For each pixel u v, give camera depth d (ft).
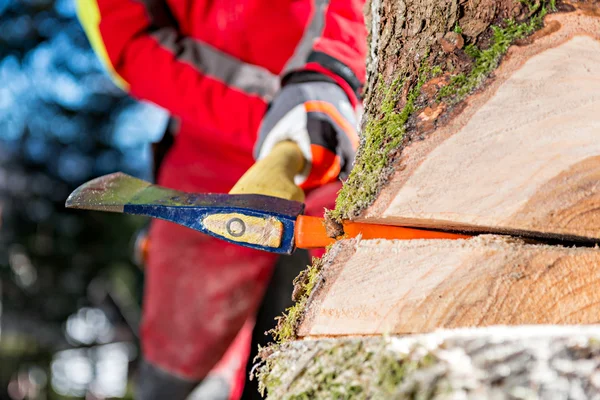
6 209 16.92
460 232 3.60
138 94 6.81
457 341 3.10
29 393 16.06
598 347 3.01
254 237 3.70
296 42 6.46
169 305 7.29
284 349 3.47
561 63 3.44
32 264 17.10
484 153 3.42
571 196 3.37
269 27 6.40
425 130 3.50
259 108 6.31
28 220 17.20
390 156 3.51
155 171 7.65
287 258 7.24
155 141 7.68
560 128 3.40
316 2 5.77
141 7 6.43
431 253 3.33
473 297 3.28
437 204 3.42
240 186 4.02
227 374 7.32
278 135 4.68
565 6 3.52
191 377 7.27
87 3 6.83
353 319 3.40
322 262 3.57
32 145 17.83
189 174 7.26
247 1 6.39
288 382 3.27
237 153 7.13
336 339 3.29
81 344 17.28
